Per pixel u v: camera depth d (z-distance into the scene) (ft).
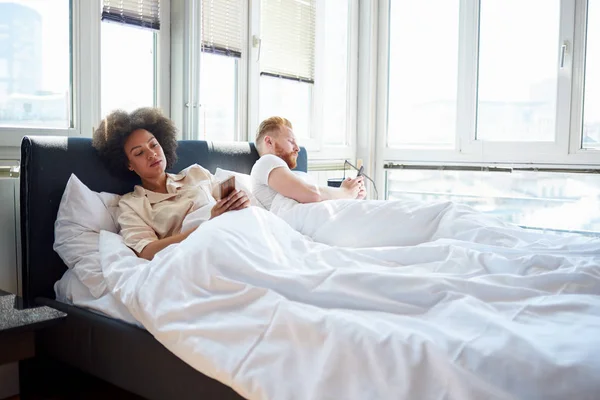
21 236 6.29
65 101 7.39
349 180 8.71
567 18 10.71
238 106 9.96
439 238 6.31
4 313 4.47
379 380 3.56
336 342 3.83
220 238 5.14
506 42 11.53
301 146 10.78
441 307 4.25
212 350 4.21
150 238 6.22
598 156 10.58
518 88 11.45
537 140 11.28
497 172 11.73
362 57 13.08
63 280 6.13
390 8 13.07
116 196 6.85
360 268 5.20
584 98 10.75
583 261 4.71
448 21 12.24
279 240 5.70
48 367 6.04
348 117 13.06
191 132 8.75
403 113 13.06
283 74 10.98
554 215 11.15
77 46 7.39
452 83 12.28
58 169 6.42
